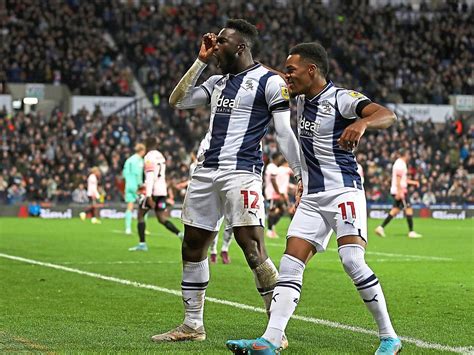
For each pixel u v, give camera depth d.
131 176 25.62
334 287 12.71
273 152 43.09
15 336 8.24
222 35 8.25
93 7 52.78
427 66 55.91
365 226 7.39
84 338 8.17
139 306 10.56
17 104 47.25
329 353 7.51
